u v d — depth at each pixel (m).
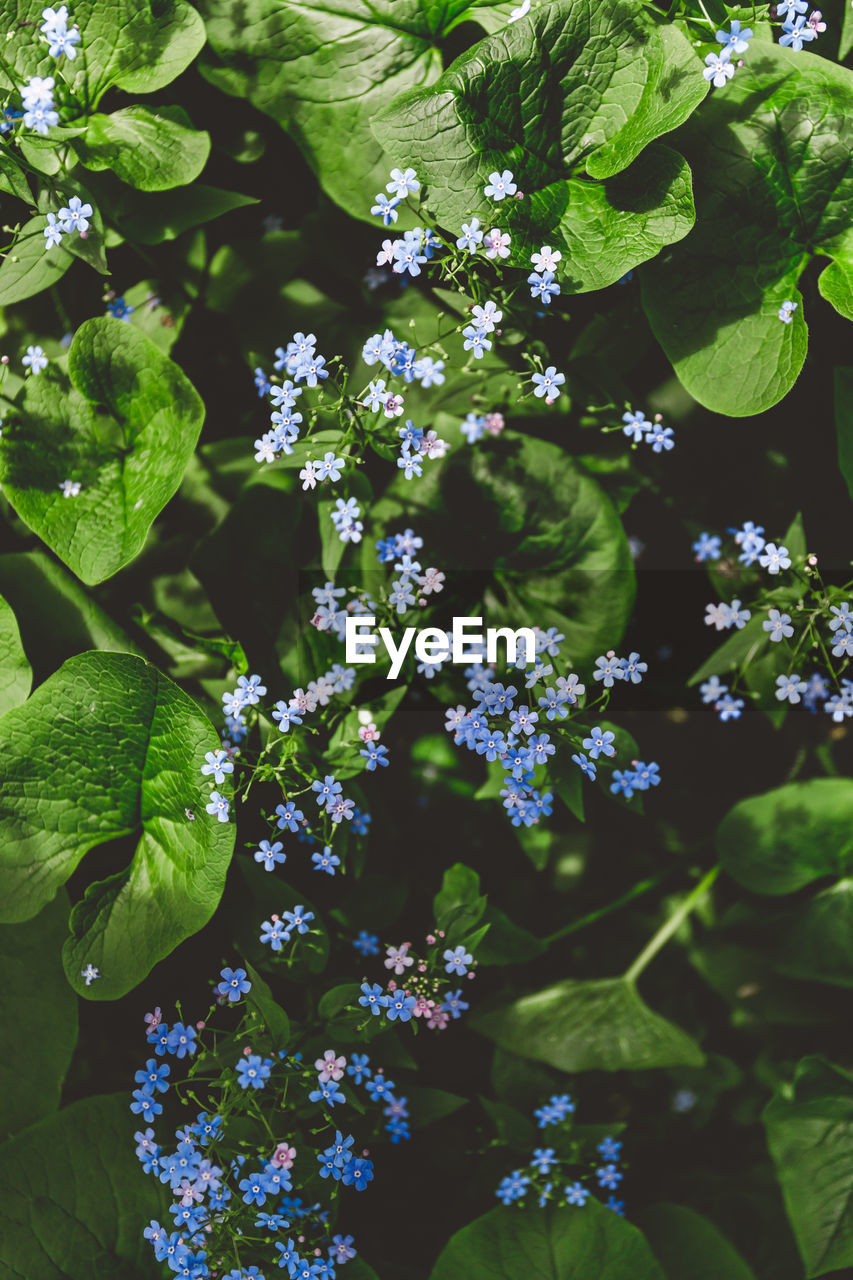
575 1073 0.45
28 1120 0.41
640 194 0.39
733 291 0.40
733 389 0.40
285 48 0.41
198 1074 0.42
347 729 0.41
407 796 0.45
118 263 0.43
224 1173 0.39
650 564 0.44
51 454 0.41
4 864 0.40
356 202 0.41
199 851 0.39
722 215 0.40
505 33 0.38
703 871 0.46
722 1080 0.46
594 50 0.39
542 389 0.39
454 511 0.42
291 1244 0.40
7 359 0.43
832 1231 0.42
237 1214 0.40
